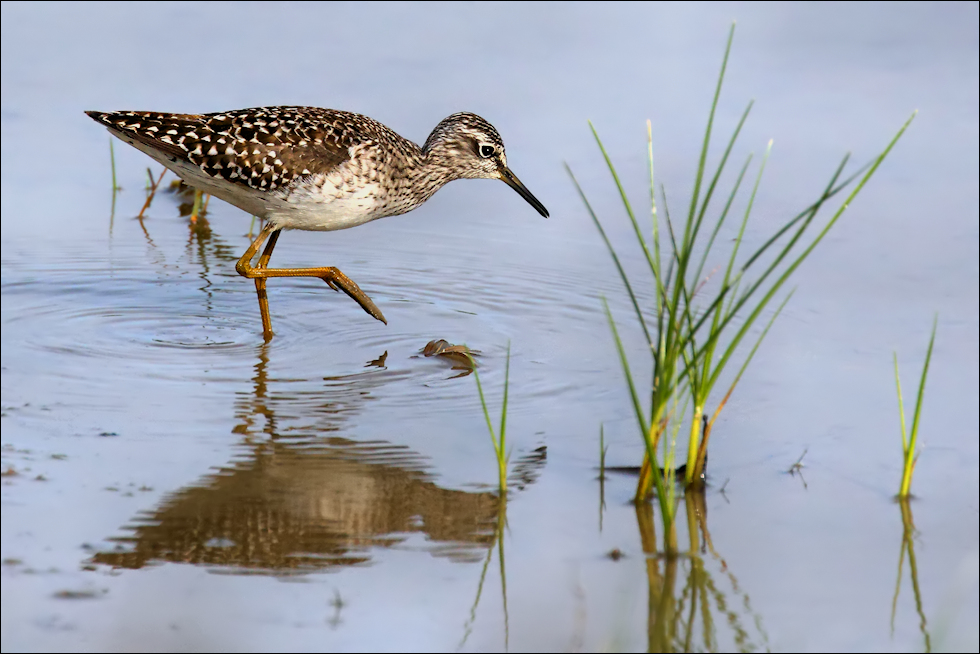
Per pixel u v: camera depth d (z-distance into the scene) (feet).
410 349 43.14
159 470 32.53
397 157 47.47
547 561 28.30
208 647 24.52
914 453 33.88
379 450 34.35
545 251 54.85
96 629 24.99
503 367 41.29
